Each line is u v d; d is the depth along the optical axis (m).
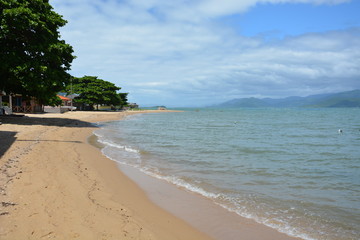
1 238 3.87
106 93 75.44
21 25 19.41
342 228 4.96
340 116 67.25
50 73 21.20
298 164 10.52
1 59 19.19
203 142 16.81
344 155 12.61
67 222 4.59
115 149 13.64
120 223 4.80
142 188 7.29
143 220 5.14
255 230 4.92
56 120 28.28
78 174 7.93
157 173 8.94
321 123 39.06
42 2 21.98
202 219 5.38
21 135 15.18
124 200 6.23
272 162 10.86
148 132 23.06
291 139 19.14
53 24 23.11
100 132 22.28
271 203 6.25
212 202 6.32
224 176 8.61
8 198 5.41
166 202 6.30
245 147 14.87
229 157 11.87
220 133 23.02
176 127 29.44
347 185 7.68
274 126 32.72
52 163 8.87
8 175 6.94
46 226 4.37
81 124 28.41
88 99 69.94
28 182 6.55
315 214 5.62
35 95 23.20
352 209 5.87
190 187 7.45
